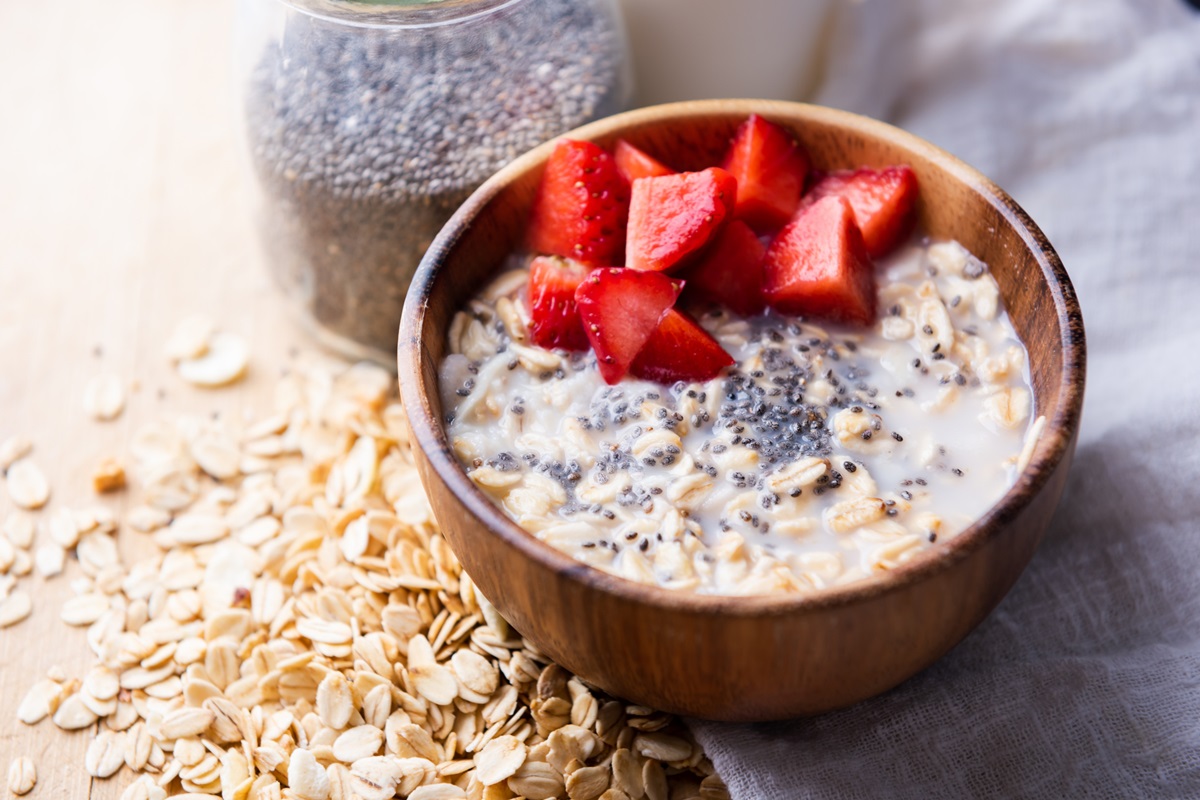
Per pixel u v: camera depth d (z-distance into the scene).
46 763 0.42
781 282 0.43
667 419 0.41
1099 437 0.45
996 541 0.37
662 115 0.44
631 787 0.41
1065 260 0.48
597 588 0.37
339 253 0.46
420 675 0.42
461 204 0.45
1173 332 0.46
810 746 0.41
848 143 0.44
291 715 0.42
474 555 0.39
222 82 0.56
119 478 0.46
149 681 0.43
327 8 0.44
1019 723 0.41
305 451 0.47
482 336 0.43
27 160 0.54
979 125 0.51
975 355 0.42
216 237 0.52
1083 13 0.52
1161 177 0.49
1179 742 0.40
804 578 0.39
